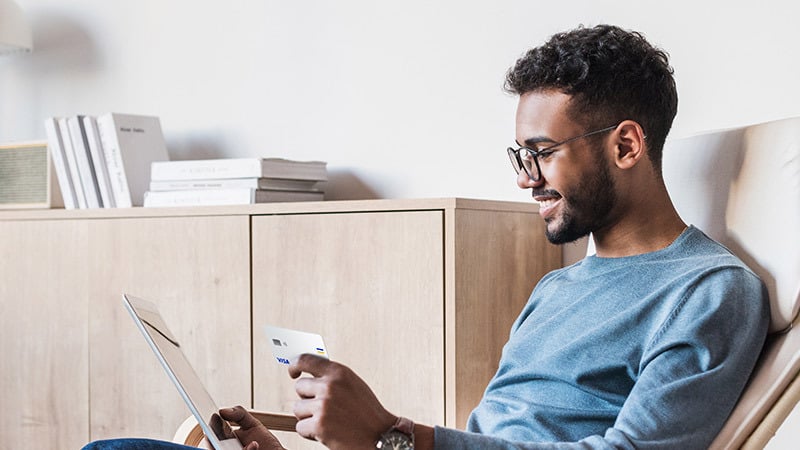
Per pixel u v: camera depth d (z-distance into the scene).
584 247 2.00
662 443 1.07
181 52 2.66
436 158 2.23
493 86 2.14
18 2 2.97
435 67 2.23
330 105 2.39
